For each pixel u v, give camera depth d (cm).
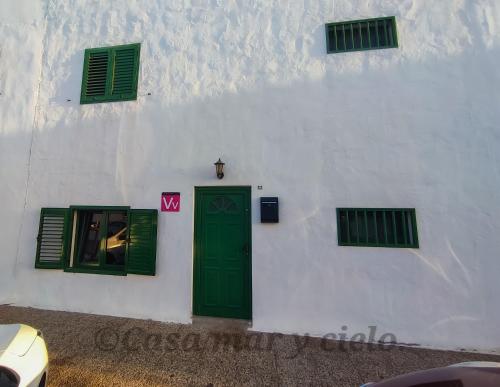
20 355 234
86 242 478
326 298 391
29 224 477
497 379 180
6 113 507
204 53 466
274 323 397
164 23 486
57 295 457
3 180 492
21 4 536
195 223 438
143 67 481
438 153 389
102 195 463
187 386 284
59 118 493
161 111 464
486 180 374
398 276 379
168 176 450
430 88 402
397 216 393
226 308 419
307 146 421
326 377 300
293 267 403
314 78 431
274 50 447
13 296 467
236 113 444
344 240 398
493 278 358
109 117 478
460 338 357
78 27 514
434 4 416
